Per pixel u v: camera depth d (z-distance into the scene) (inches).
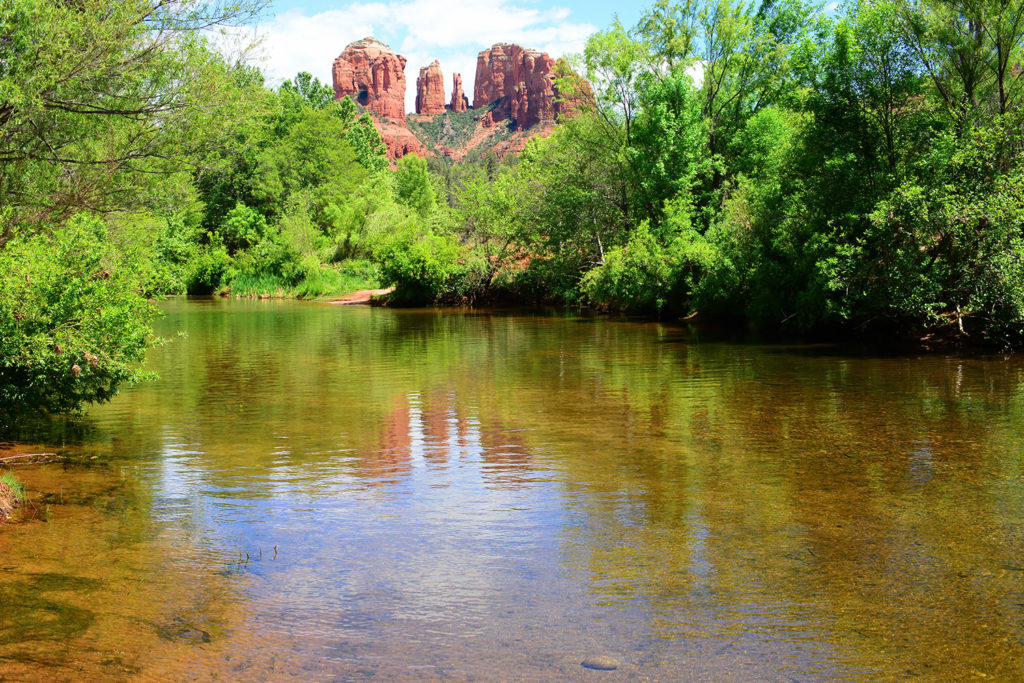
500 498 303.4
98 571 222.4
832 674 165.9
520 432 430.9
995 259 725.3
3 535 253.0
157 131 458.3
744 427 441.1
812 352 792.9
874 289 837.2
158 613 194.5
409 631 186.5
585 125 1606.8
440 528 266.7
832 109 921.5
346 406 513.3
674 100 1398.9
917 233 777.6
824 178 912.9
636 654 174.9
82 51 408.8
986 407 490.6
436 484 324.2
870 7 895.7
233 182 2797.7
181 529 262.8
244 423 453.4
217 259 2524.6
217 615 194.4
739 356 773.3
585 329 1120.8
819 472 341.1
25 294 348.2
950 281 793.6
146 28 429.1
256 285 2378.2
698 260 1184.2
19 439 403.2
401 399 541.0
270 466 352.8
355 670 166.4
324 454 377.4
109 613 193.8
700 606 201.6
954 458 363.9
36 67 392.2
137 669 163.8
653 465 355.9
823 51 967.6
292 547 246.7
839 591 211.3
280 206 2856.8
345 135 4197.8
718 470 345.7
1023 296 717.9
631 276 1326.3
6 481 303.4
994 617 194.7
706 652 175.9
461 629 187.9
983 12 826.8
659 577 221.8
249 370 695.7
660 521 274.2
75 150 453.4
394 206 2716.5
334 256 2529.5
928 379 604.1
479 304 1774.1
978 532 260.5
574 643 180.5
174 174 492.1
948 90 909.2
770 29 1443.2
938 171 781.9
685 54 1432.1
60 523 266.5
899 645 179.6
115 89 441.4
